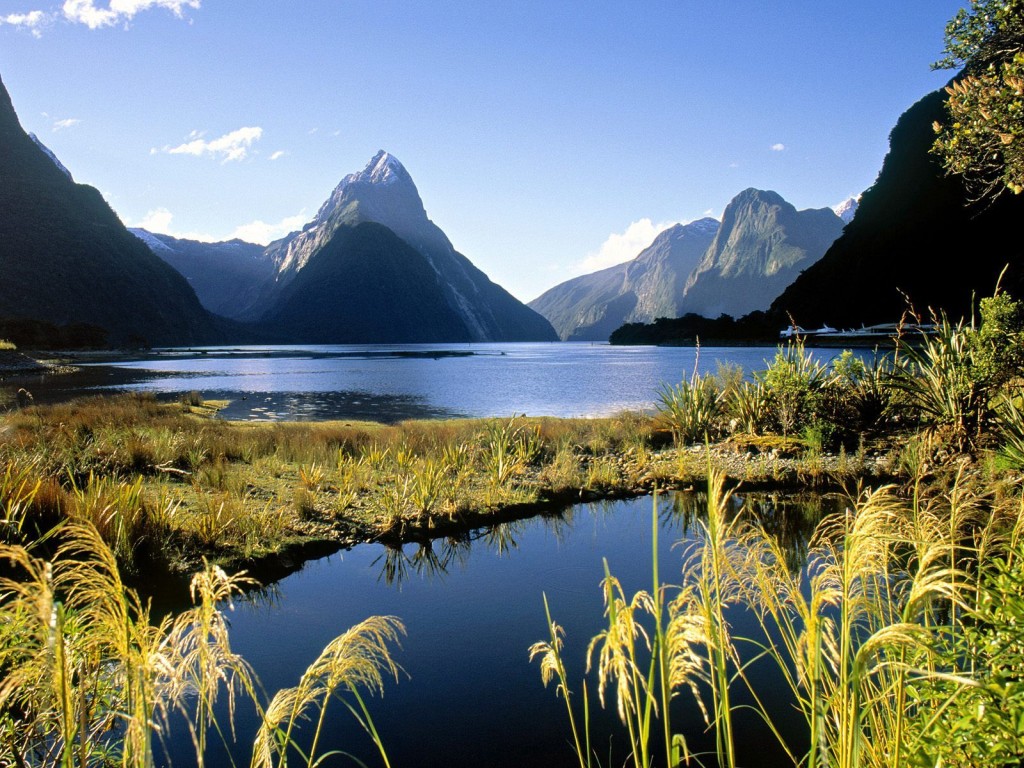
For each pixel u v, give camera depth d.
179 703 2.35
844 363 14.52
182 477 11.39
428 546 8.61
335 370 73.88
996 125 8.66
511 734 4.42
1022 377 10.58
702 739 4.30
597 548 8.53
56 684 1.81
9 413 18.98
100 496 7.65
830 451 13.21
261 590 7.08
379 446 14.88
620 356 104.25
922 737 2.30
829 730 2.45
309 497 9.66
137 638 2.04
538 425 17.12
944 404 11.02
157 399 32.03
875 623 2.72
